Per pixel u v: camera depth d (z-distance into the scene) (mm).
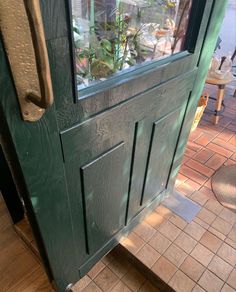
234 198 1605
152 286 1248
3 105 518
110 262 1326
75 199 876
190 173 1794
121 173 1029
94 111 737
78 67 701
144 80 848
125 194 1156
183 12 920
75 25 660
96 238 1142
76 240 1024
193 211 1496
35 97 528
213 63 2121
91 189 915
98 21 736
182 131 1293
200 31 942
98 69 768
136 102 865
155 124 1032
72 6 608
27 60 498
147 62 903
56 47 550
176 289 1153
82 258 1143
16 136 575
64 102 639
